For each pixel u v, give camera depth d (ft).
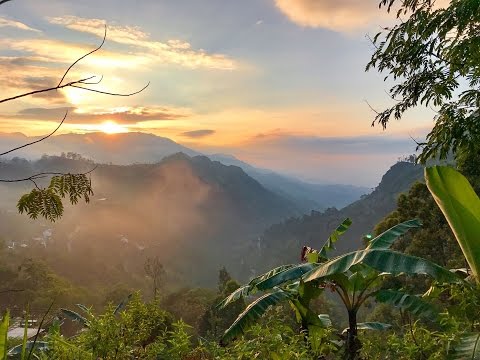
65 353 13.04
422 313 15.85
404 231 18.11
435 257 67.77
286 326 15.19
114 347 14.56
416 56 24.29
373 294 17.90
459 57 20.98
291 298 18.51
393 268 13.46
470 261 11.80
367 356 15.40
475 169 28.94
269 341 13.29
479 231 11.34
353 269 17.44
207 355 16.03
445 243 68.33
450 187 11.39
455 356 10.28
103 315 15.38
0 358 7.06
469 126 20.86
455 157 24.58
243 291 19.22
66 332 117.80
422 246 67.82
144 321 16.42
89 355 13.33
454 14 20.08
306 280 15.93
